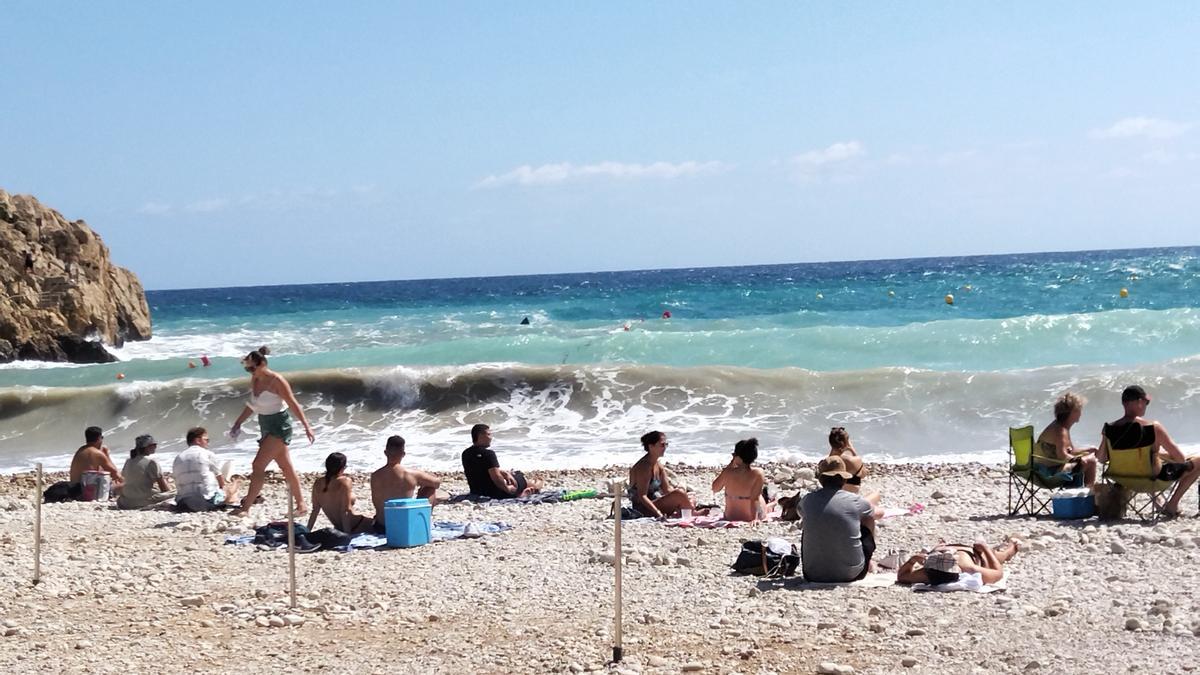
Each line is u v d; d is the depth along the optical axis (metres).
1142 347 27.81
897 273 108.12
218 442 22.83
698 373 24.00
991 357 28.12
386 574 10.75
